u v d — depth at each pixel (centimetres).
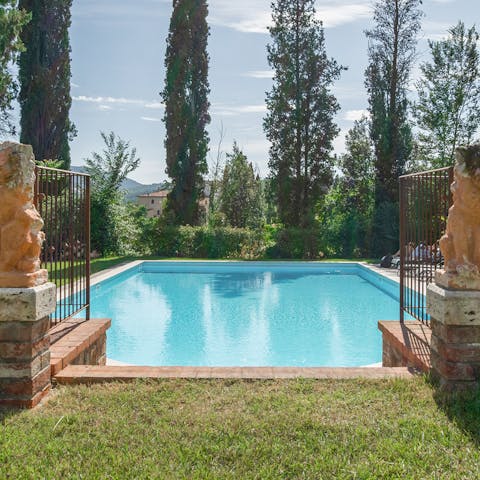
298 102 2733
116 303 1396
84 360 628
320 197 2798
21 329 458
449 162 2750
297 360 884
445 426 401
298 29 2756
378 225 2547
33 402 460
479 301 466
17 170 466
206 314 1254
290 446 376
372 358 894
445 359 477
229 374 538
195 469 347
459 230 481
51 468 346
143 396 476
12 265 470
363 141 3155
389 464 347
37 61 2680
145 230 2598
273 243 2634
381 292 1584
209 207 3538
